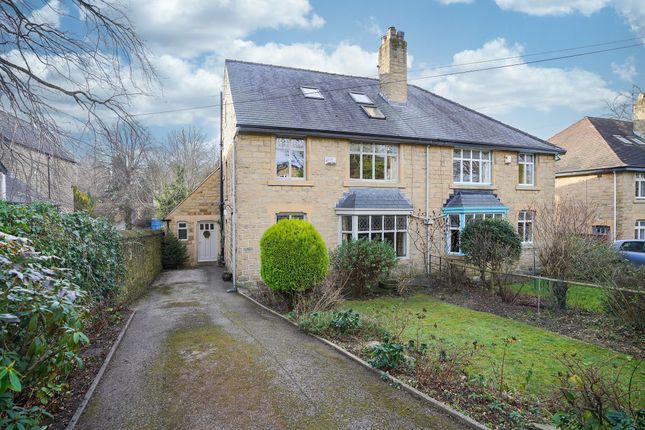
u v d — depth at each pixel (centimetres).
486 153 1582
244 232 1185
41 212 544
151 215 2811
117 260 853
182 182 2648
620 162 1938
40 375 312
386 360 495
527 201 1630
